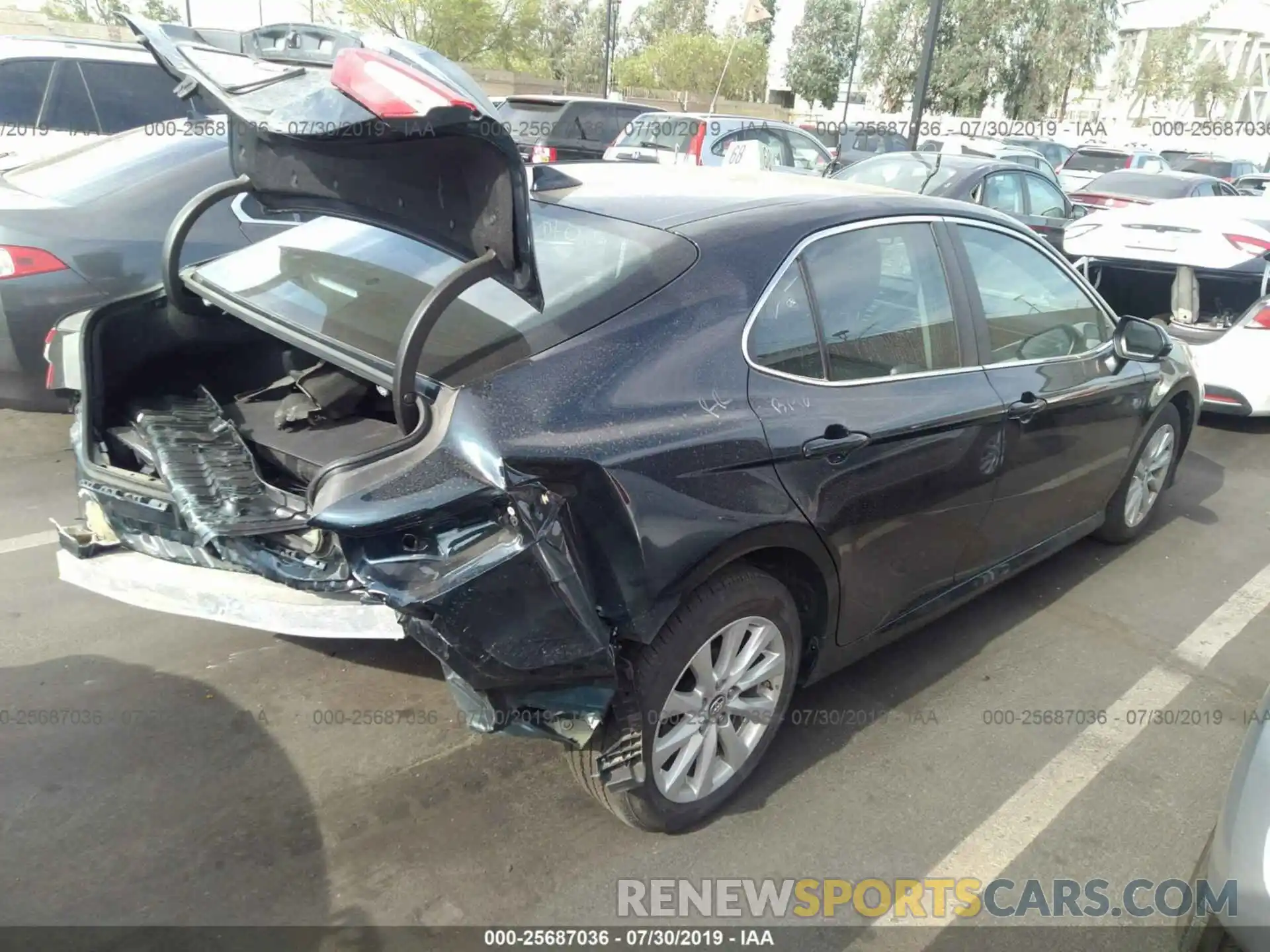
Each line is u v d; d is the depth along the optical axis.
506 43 44.91
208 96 2.37
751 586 2.58
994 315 3.44
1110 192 14.23
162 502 2.48
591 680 2.23
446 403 2.18
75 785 2.75
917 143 14.81
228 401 3.09
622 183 3.18
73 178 5.01
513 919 2.41
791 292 2.76
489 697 2.16
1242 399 6.19
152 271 4.82
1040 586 4.31
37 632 3.46
